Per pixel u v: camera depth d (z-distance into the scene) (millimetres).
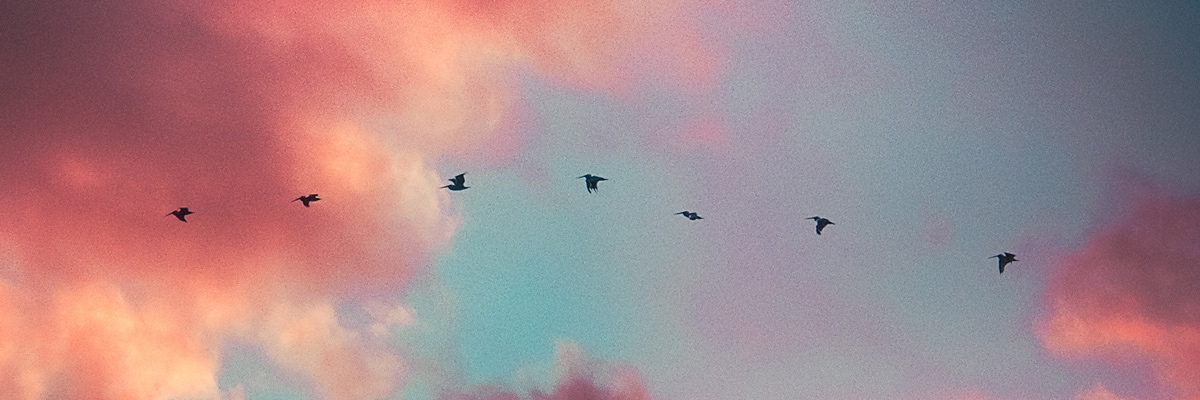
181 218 40375
